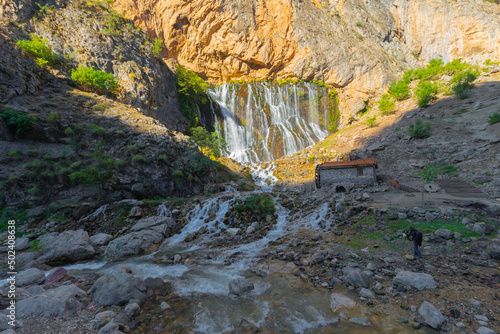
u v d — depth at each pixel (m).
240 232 17.34
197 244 16.08
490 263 9.37
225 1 57.56
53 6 36.22
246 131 54.62
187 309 8.05
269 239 15.55
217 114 53.47
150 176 24.42
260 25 61.72
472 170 23.69
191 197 25.88
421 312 7.00
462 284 8.27
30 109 24.17
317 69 62.53
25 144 22.36
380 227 14.06
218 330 6.89
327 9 74.00
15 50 27.56
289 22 63.25
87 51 34.72
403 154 34.38
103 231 18.11
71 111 26.42
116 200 21.81
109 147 24.77
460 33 72.56
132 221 19.00
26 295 8.34
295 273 10.51
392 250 11.59
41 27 33.16
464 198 17.52
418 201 17.55
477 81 51.72
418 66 74.94
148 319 7.42
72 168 21.61
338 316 7.34
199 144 40.41
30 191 19.38
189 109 47.62
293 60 63.81
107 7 42.34
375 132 46.06
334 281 9.46
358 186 24.92
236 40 59.47
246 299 8.64
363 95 61.50
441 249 10.93
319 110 59.62
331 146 45.66
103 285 8.76
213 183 31.30
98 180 21.27
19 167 20.62
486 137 30.55
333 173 26.70
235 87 58.12
